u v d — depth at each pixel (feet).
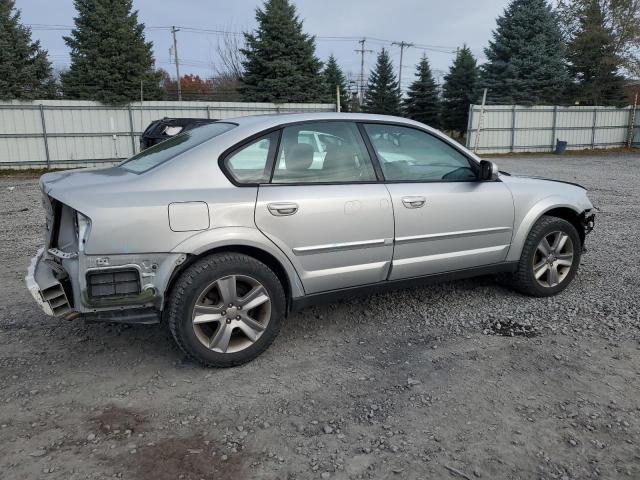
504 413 9.50
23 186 48.37
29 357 11.69
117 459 8.22
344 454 8.40
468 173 14.08
